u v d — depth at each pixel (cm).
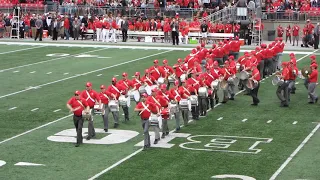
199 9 8044
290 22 7831
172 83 4562
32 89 4769
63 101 4381
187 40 7450
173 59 6138
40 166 3033
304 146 3384
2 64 5897
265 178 2881
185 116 3772
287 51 6750
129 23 7875
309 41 7125
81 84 4950
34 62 6022
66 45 7231
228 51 5438
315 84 4366
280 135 3594
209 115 4044
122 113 4088
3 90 4725
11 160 3117
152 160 3128
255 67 4325
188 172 2953
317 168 3031
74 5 8338
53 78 5209
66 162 3095
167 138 3522
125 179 2853
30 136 3544
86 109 3381
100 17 8056
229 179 2859
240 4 7588
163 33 7575
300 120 3931
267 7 7988
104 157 3178
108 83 4984
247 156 3206
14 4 8562
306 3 8094
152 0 8356
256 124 3828
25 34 7925
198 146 3372
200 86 4009
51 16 7956
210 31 7431
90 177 2881
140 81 4041
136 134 3612
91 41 7631
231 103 4372
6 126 3741
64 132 3638
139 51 6719
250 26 7319
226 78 4362
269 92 4728
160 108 3397
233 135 3591
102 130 3691
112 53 6606
